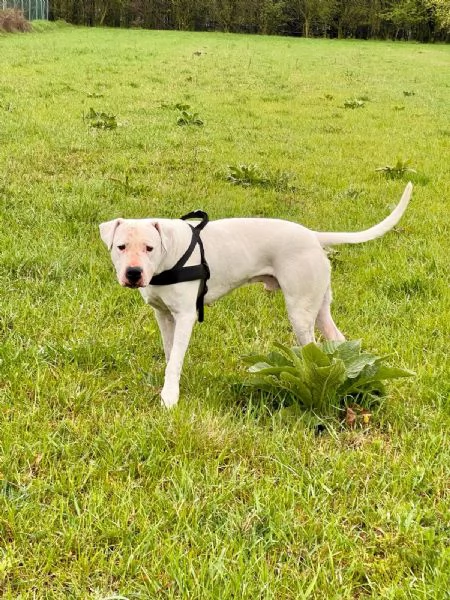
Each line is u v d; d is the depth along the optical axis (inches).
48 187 208.1
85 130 307.3
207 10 1425.9
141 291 116.4
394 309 146.9
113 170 242.7
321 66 759.1
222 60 746.2
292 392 112.3
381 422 110.9
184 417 107.7
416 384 119.4
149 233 108.0
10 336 125.6
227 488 96.6
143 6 1438.2
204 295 117.6
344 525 93.5
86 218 182.7
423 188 245.6
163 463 100.5
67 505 92.4
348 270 168.1
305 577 86.3
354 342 116.6
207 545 89.0
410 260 171.0
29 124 305.4
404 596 84.7
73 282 146.9
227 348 130.2
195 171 254.1
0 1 1102.4
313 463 102.3
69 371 118.4
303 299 119.2
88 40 938.7
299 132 358.6
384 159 300.2
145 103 409.4
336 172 269.7
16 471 97.6
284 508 94.2
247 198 220.2
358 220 200.7
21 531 89.3
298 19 1454.2
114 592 84.9
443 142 344.5
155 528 89.9
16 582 84.9
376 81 636.7
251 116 402.3
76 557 87.8
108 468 98.7
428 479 100.0
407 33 1471.5
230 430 106.0
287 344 134.6
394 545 91.0
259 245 119.6
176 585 85.3
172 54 780.0
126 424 105.9
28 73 510.0
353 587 86.9
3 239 160.9
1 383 114.8
